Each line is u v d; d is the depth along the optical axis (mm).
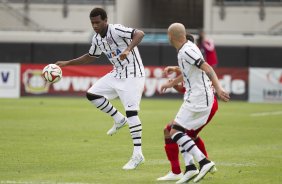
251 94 89812
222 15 119438
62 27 122188
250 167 35188
